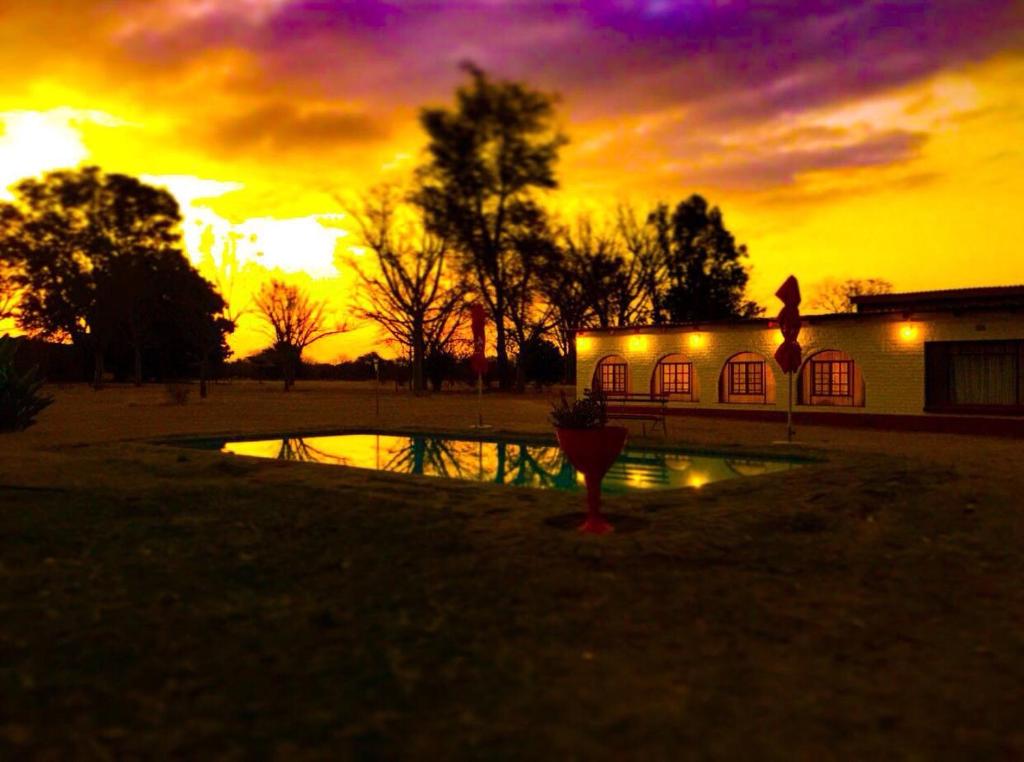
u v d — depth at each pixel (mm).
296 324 52219
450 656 3441
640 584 4605
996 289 19781
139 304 53031
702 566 5055
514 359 50344
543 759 2494
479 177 44156
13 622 3795
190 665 3301
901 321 18188
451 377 51438
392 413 24234
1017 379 16656
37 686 3047
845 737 2662
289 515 6523
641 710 2877
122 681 3117
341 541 5613
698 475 10898
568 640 3664
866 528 6246
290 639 3641
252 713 2834
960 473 9219
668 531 5980
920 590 4594
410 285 45062
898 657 3477
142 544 5457
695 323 22422
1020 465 10211
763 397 21516
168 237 54188
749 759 2498
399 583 4590
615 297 50438
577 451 6051
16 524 5855
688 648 3570
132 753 2520
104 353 59156
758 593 4473
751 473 10984
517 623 3906
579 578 4711
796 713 2857
